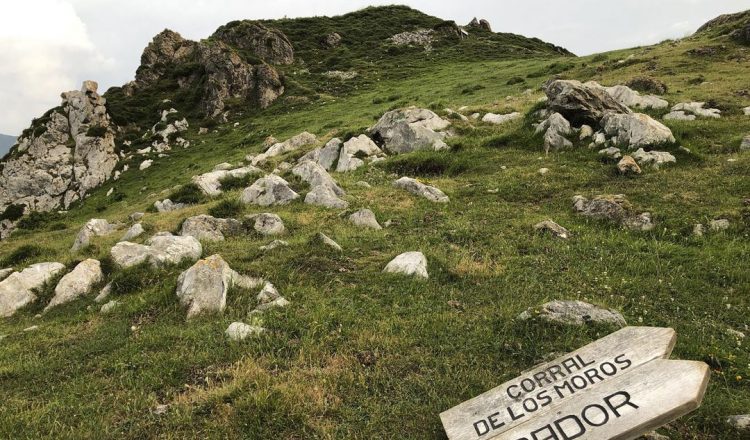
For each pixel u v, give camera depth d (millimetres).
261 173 27250
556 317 8922
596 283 10930
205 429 6543
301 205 18594
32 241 25609
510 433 6004
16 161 52781
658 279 10938
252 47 73000
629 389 5914
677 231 13383
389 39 81375
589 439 5520
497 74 47375
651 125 19797
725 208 14000
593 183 17641
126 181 46906
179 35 80562
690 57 35281
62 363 9062
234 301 10812
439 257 12422
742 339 8562
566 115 23312
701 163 17844
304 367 8031
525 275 11430
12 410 7500
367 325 9328
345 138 28859
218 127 56156
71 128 55219
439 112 29844
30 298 13414
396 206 17672
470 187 19156
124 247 15031
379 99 46844
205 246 14680
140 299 11336
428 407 6934
